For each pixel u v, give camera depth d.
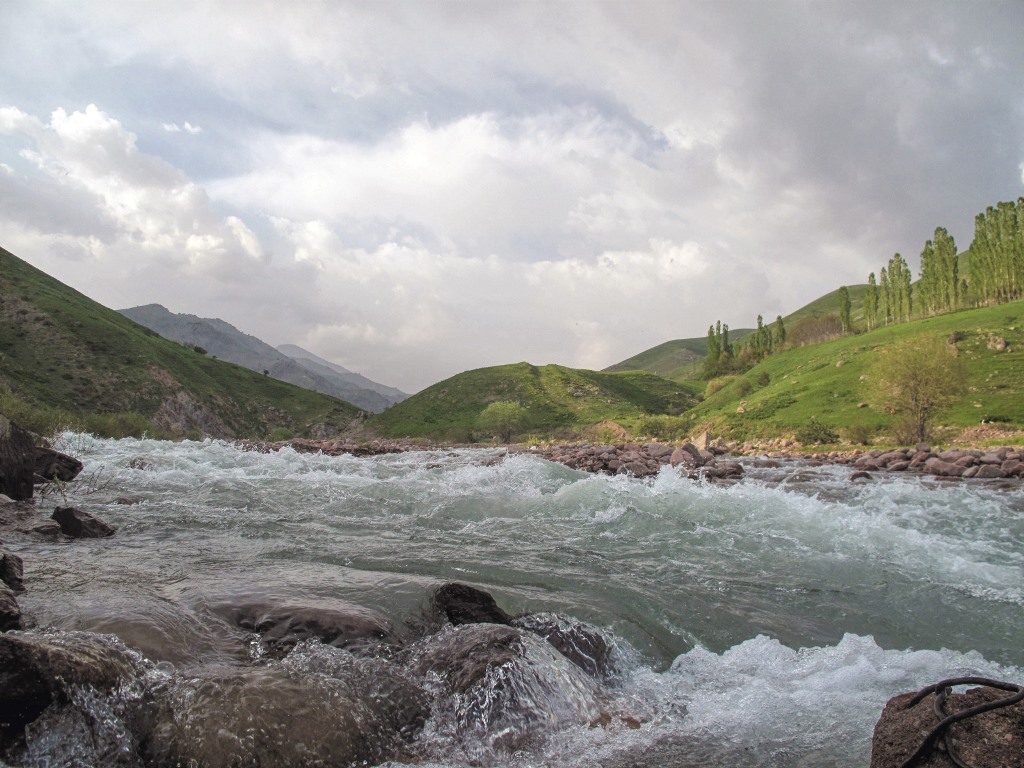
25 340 94.81
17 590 4.58
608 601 5.86
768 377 94.00
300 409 134.62
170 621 4.16
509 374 126.06
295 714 3.13
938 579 6.84
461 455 27.94
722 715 3.84
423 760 3.21
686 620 5.59
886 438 43.28
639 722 3.75
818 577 6.88
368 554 7.16
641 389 134.12
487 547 7.85
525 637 4.28
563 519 9.77
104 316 122.38
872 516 9.83
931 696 3.04
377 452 36.03
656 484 12.79
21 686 2.80
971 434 39.66
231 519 8.93
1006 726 2.69
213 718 2.99
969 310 86.88
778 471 20.50
